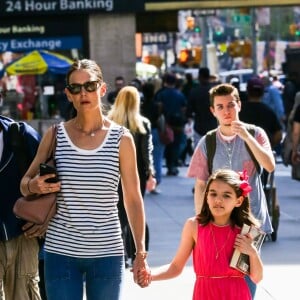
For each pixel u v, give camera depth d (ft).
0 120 40.45
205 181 42.60
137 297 52.44
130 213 35.40
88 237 34.17
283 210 84.99
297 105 81.46
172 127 113.50
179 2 126.31
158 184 100.94
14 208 35.09
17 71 118.21
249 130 42.42
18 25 119.96
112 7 119.75
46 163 34.88
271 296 52.44
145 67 199.31
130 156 34.94
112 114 59.16
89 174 34.40
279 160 124.16
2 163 39.91
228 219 35.12
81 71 34.86
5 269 40.45
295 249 65.77
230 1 126.82
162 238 71.00
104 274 34.24
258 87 69.36
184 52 243.60
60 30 120.37
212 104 42.63
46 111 122.83
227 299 34.55
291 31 276.82
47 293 34.63
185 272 58.39
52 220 34.81
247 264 34.78
